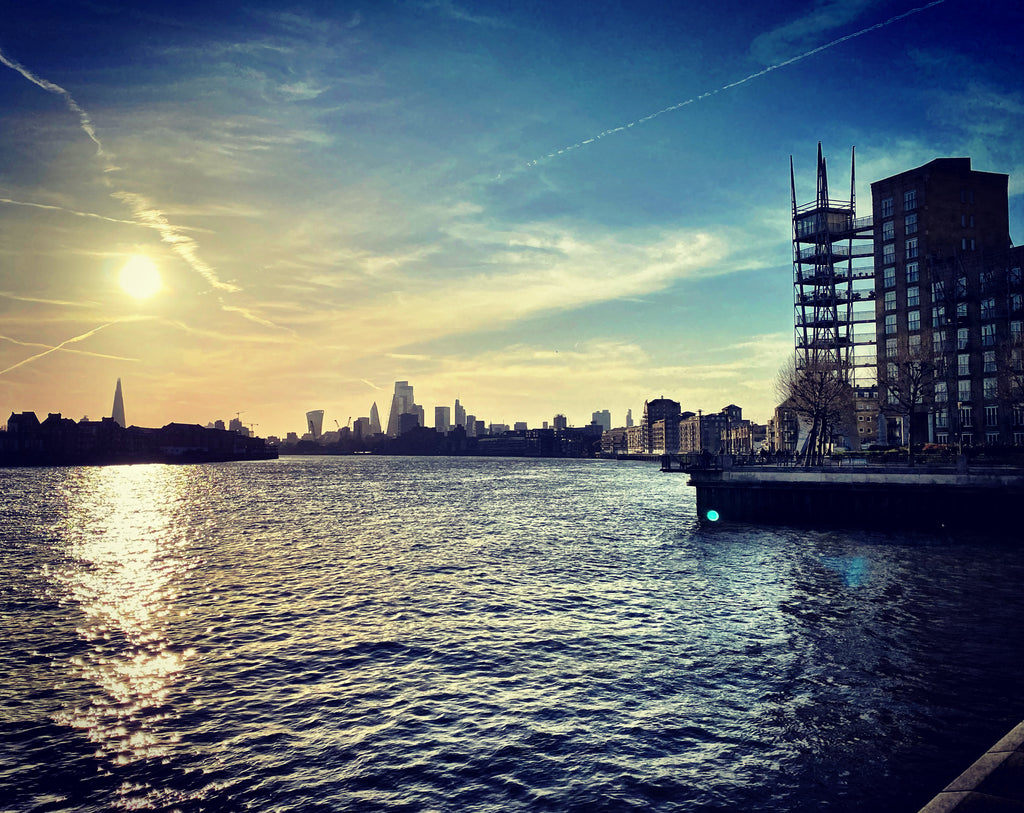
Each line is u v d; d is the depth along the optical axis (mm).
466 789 13711
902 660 20328
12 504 91750
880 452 66188
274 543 50062
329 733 16469
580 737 15906
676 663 20781
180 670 21203
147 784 14188
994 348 76062
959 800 7547
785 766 14203
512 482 146250
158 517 72188
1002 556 36688
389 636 24469
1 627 26547
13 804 13438
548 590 31656
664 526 57000
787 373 81750
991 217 84812
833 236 80500
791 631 23688
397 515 71000
